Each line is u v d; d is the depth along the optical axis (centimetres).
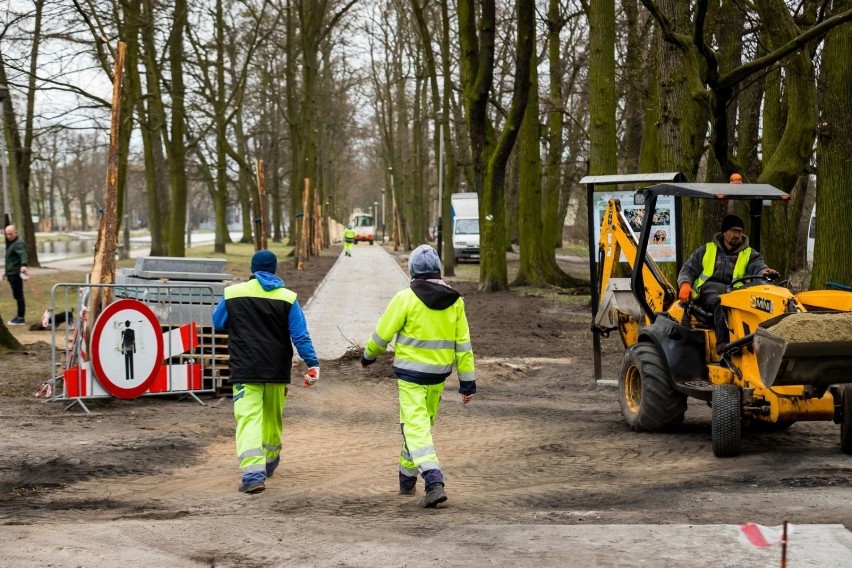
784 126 2292
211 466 882
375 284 3475
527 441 1009
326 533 613
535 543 563
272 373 776
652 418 1016
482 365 1588
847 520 614
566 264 4878
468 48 2980
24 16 2416
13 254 2003
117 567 530
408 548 567
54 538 592
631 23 2748
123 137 2902
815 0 1842
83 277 3253
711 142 1731
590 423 1112
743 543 540
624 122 3625
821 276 1770
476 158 3041
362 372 1498
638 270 1114
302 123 5131
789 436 1007
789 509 652
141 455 907
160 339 1176
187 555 558
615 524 616
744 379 904
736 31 2161
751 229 1039
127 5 2769
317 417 1166
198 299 1266
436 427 1100
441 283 728
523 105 2827
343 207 11888
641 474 831
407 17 5100
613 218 1263
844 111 1736
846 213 1747
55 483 794
